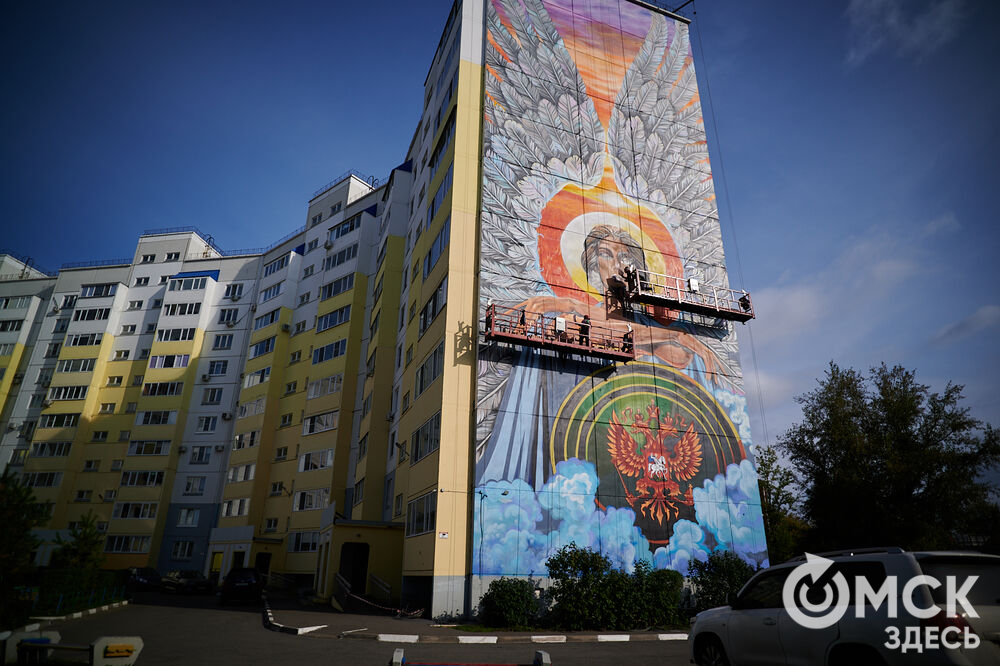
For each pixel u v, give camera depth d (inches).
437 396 887.7
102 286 2404.0
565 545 813.2
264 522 1769.2
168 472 1969.7
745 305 1069.1
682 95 1209.4
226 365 2134.6
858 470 1098.1
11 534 517.7
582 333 923.4
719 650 331.9
